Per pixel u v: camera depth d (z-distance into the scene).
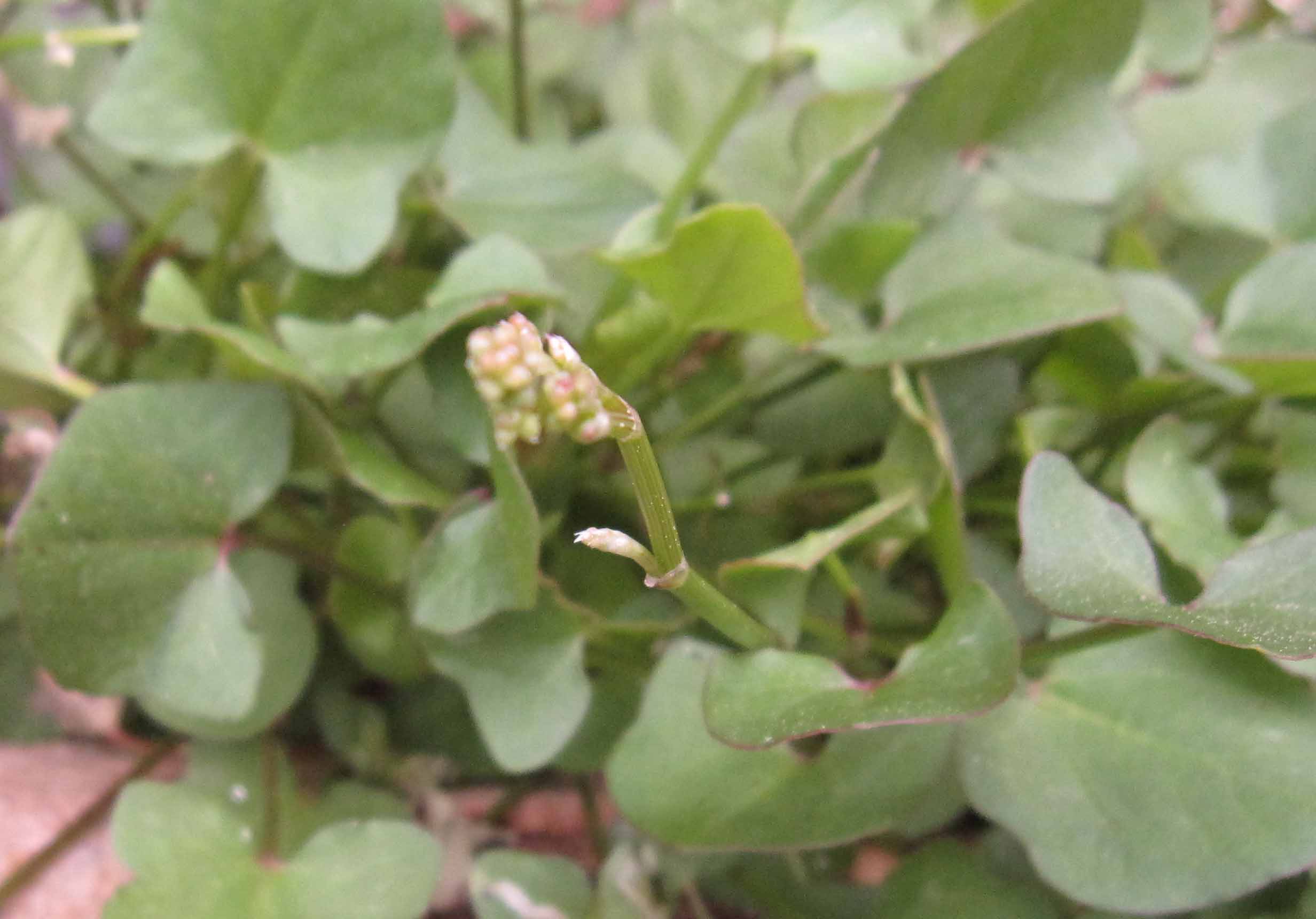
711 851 0.12
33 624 0.13
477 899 0.13
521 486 0.11
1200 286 0.18
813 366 0.16
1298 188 0.17
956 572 0.13
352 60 0.14
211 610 0.13
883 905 0.13
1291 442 0.15
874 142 0.14
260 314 0.14
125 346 0.17
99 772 0.15
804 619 0.14
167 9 0.14
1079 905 0.13
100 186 0.17
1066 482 0.11
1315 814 0.12
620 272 0.15
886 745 0.13
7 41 0.16
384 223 0.14
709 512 0.15
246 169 0.15
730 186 0.17
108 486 0.13
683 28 0.19
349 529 0.14
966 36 0.18
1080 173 0.15
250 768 0.15
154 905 0.13
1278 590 0.11
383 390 0.15
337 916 0.13
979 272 0.14
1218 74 0.18
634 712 0.14
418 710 0.16
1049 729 0.13
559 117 0.19
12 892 0.14
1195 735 0.12
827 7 0.15
